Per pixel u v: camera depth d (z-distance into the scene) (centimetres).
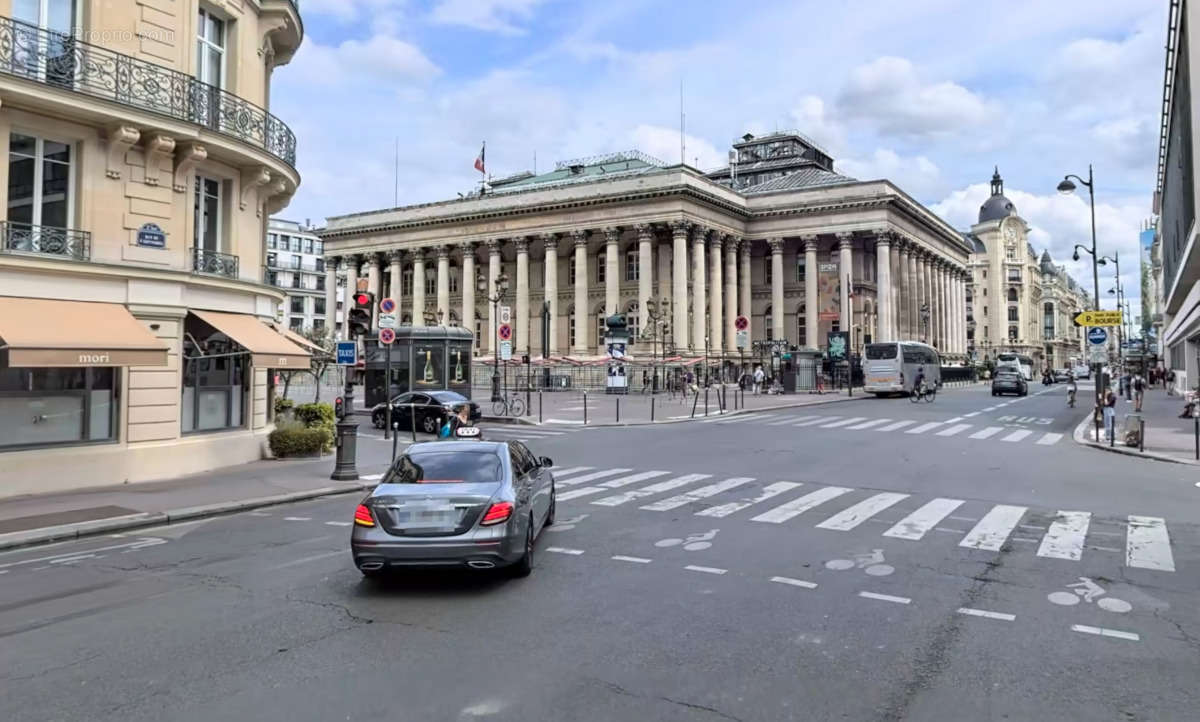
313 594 805
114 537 1137
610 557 942
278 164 1880
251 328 1806
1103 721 500
